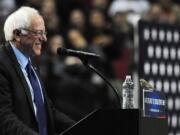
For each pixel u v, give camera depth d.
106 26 23.73
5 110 9.66
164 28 14.66
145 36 14.41
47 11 22.02
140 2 25.95
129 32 22.95
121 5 25.50
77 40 21.61
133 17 23.62
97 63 20.00
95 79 18.94
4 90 9.86
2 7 22.30
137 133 8.99
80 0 25.69
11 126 9.46
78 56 10.24
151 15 24.39
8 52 10.22
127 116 9.06
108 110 9.15
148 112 9.25
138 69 14.36
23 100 9.98
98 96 18.44
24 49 10.29
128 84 10.20
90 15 24.25
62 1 25.45
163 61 14.62
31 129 9.70
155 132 9.30
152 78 14.46
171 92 14.77
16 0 22.88
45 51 19.02
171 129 14.89
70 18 24.28
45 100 10.44
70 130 9.25
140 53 14.38
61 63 18.83
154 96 9.43
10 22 10.33
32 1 22.59
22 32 10.22
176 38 14.84
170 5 26.05
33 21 10.25
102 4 25.56
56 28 21.80
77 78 18.28
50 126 10.34
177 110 14.91
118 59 22.61
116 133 9.09
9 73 10.00
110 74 20.69
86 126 9.20
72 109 17.61
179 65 14.86
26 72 10.32
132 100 10.16
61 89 17.67
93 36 23.25
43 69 17.92
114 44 22.77
